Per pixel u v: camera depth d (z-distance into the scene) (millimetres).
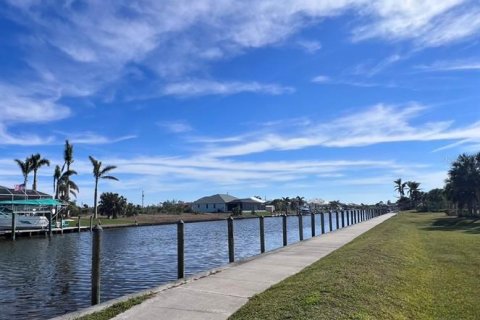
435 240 24969
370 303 8672
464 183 69938
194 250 29578
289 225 64812
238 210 105688
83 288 17625
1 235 45031
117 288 17000
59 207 57844
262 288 11203
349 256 15203
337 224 41250
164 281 18422
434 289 11078
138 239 41812
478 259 16594
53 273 21594
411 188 147750
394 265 13328
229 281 12180
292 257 17391
